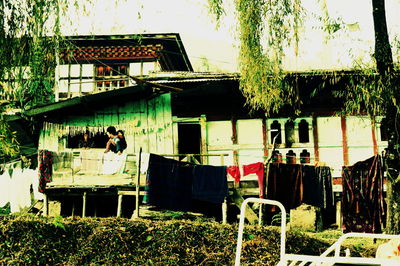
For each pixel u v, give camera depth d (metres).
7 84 9.98
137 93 16.75
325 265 5.36
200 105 17.14
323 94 16.75
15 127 16.91
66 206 15.96
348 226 13.39
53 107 15.88
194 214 14.56
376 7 11.43
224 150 16.88
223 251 11.12
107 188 14.72
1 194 14.25
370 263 4.45
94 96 16.03
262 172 13.80
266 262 10.80
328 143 16.67
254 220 14.47
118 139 15.76
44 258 10.62
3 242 10.79
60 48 10.62
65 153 14.66
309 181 13.93
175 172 13.38
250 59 11.68
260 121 16.98
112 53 20.20
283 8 11.47
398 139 11.41
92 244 11.01
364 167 13.57
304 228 14.70
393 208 11.51
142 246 11.14
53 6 10.12
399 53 11.50
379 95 11.41
